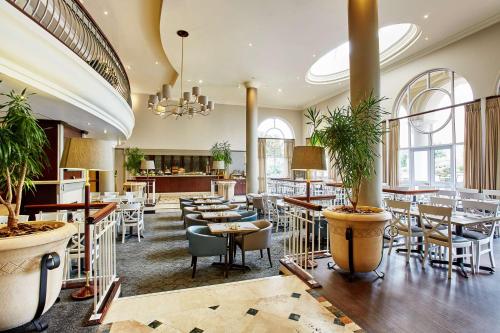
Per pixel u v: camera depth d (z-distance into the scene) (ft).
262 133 44.50
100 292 7.93
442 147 24.08
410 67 26.09
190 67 26.84
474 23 19.66
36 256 6.21
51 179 17.67
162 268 13.15
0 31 8.61
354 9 13.41
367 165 10.60
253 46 22.15
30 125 6.70
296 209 11.68
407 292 9.04
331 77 31.76
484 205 12.85
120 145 39.63
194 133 41.88
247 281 10.08
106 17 20.57
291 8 16.96
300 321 7.48
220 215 15.85
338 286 9.50
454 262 11.43
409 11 17.80
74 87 12.48
